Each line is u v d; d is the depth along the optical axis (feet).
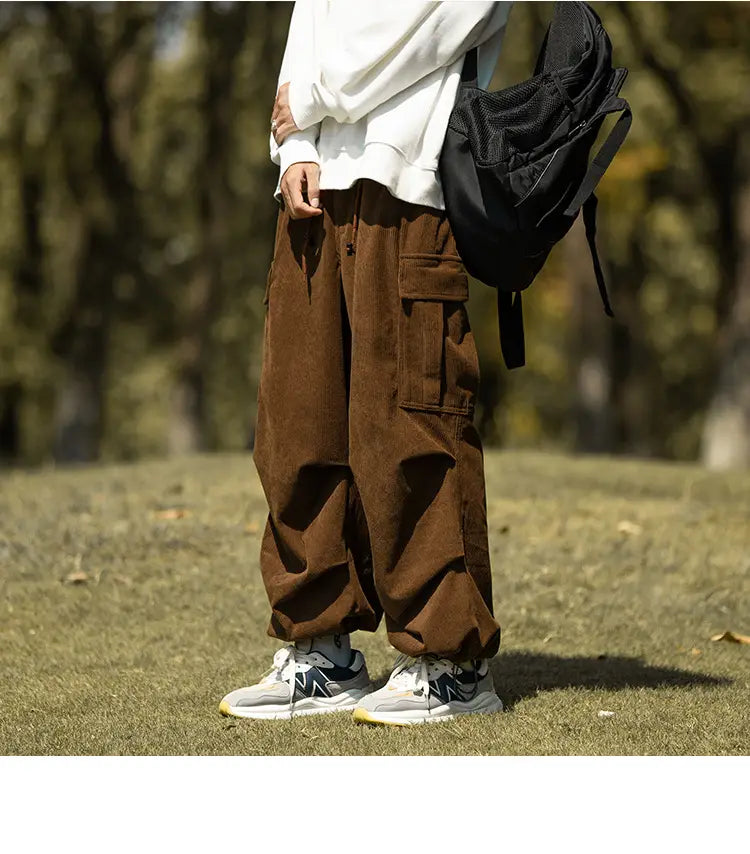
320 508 35.76
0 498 84.07
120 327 263.08
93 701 39.70
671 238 230.48
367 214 34.24
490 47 36.11
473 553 34.76
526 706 37.40
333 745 33.19
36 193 218.18
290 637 36.29
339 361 35.40
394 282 34.12
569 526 77.66
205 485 88.84
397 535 34.14
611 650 48.37
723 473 112.16
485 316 240.94
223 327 250.98
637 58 173.68
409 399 33.94
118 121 205.16
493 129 33.27
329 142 35.37
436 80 34.42
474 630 34.14
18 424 311.68
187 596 57.26
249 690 37.01
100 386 222.07
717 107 186.80
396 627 34.91
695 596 59.21
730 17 178.29
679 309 247.50
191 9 193.77
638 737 33.96
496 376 279.49
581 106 33.35
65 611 54.39
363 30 33.76
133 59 201.87
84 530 69.46
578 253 217.15
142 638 50.26
